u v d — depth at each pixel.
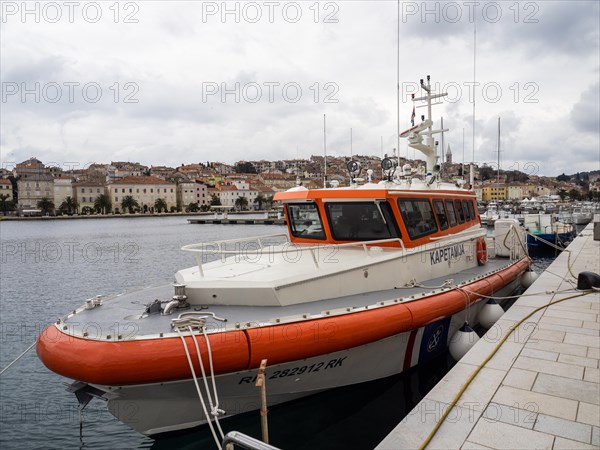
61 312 14.23
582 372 4.52
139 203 106.62
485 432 3.44
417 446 3.26
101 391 4.15
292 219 7.04
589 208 51.44
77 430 6.37
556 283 9.13
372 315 4.94
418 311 5.38
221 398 4.57
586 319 6.39
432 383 6.63
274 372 4.57
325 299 5.32
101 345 3.84
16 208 97.81
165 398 4.27
